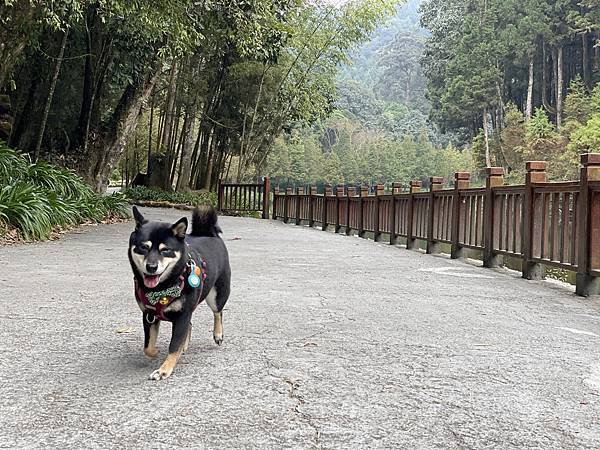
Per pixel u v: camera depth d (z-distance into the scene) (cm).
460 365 271
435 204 828
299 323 350
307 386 235
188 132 2059
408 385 240
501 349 302
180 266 244
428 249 836
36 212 772
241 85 2020
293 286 484
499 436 191
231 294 437
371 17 1973
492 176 667
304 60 2052
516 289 515
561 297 479
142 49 1352
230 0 1094
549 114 3612
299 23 1953
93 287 450
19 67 1281
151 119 2202
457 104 3975
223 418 200
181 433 188
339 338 316
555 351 301
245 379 242
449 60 4284
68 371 249
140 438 183
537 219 576
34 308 371
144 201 1856
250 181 2286
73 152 1440
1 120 1232
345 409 211
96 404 211
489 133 4197
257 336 316
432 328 347
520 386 243
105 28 1323
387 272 597
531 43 3475
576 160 2606
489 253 665
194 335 317
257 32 1184
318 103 2162
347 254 761
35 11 908
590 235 479
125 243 772
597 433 196
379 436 189
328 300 428
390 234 990
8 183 844
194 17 1083
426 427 197
